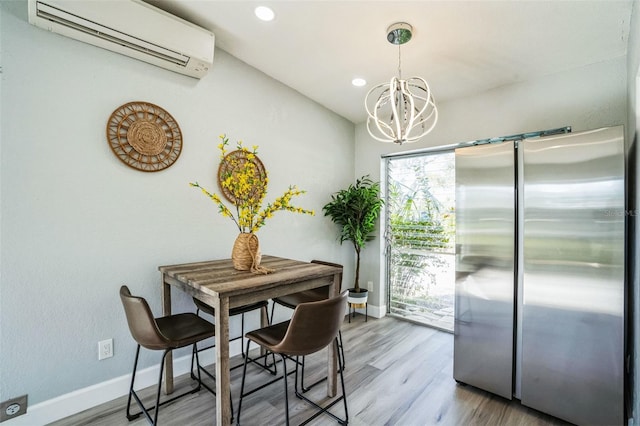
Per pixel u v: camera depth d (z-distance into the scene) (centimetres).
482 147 210
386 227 376
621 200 163
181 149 231
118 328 203
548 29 193
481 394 211
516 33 200
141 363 213
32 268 172
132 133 207
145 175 214
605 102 219
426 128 318
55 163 178
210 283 164
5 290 164
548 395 185
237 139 267
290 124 311
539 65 233
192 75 234
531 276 190
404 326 340
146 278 215
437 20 193
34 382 173
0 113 162
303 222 327
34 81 172
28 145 170
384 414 189
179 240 231
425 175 344
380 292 370
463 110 292
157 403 165
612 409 166
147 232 215
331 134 359
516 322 199
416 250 353
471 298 215
